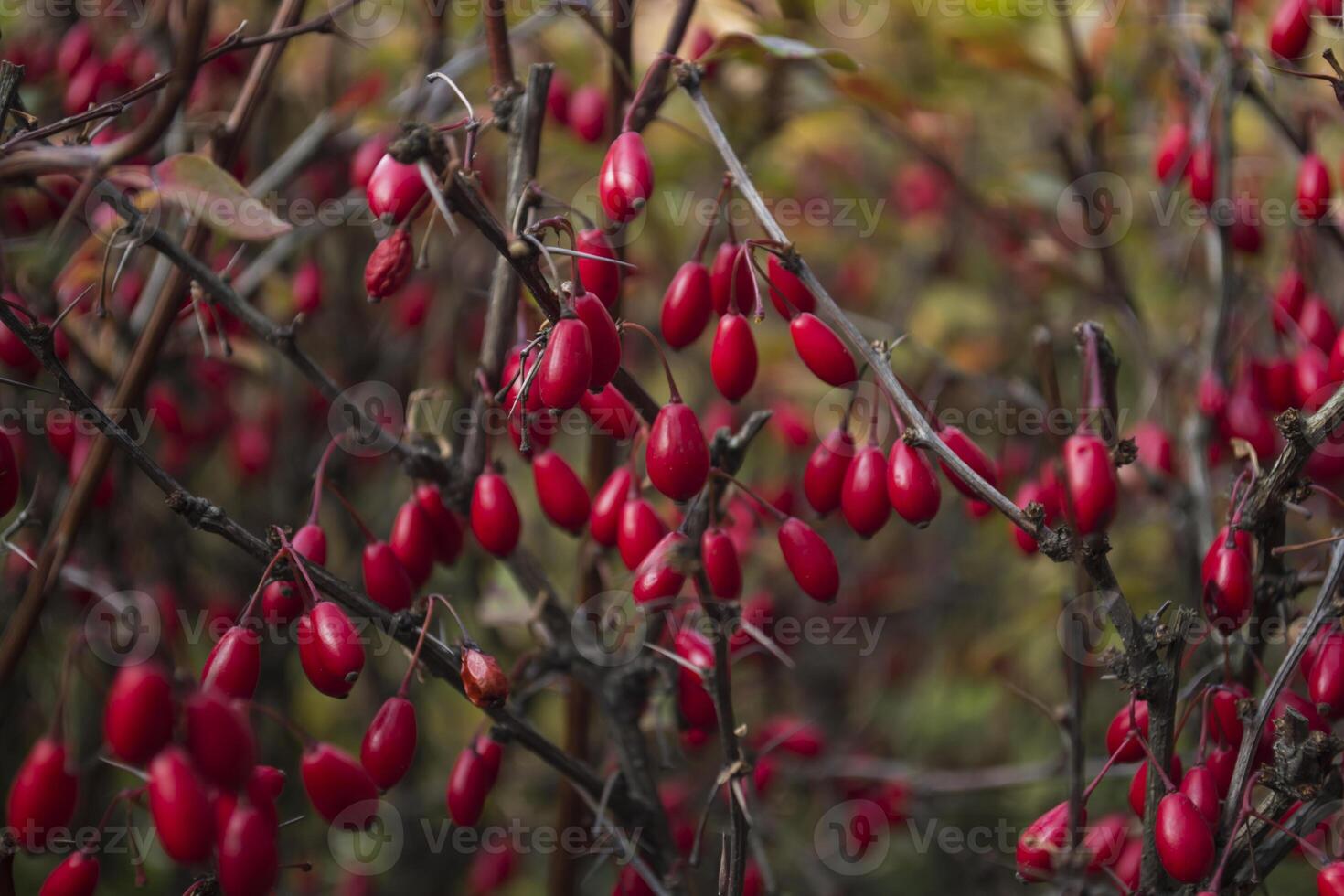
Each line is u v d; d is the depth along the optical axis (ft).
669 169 1.69
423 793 1.80
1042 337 1.33
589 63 1.67
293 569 1.22
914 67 1.92
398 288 1.24
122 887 1.63
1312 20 1.36
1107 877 1.31
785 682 1.96
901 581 2.13
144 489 1.64
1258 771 1.22
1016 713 2.00
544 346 1.21
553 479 1.31
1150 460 1.53
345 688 1.20
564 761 1.30
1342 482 1.40
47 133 1.24
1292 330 1.40
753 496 1.27
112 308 1.48
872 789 1.62
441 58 1.58
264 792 1.16
